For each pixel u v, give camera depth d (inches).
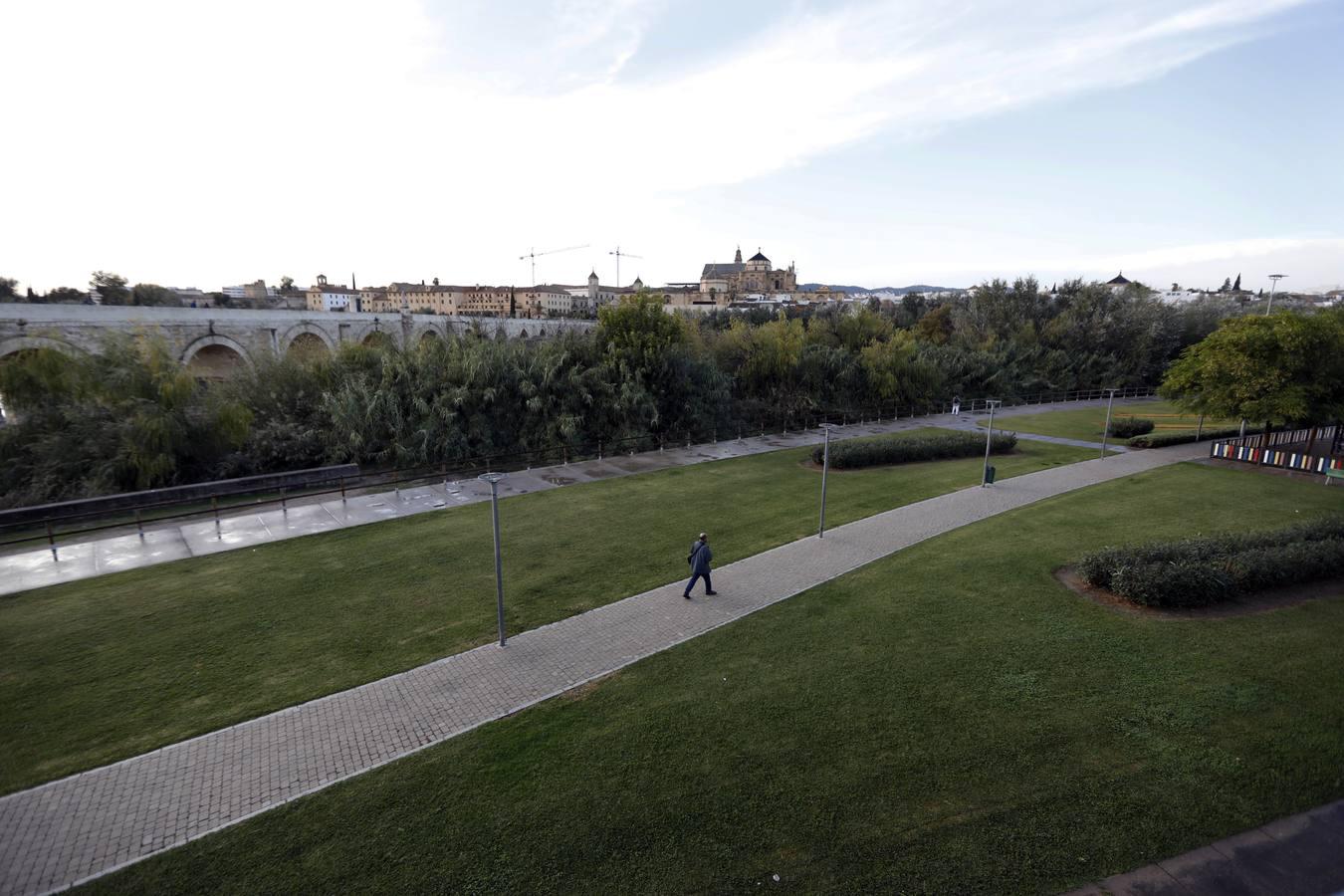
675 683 384.5
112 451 799.7
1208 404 1047.6
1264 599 491.5
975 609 482.0
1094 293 2337.6
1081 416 1652.3
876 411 1605.6
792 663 405.7
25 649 429.1
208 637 446.3
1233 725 337.4
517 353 1176.8
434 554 609.3
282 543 640.4
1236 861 253.6
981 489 865.5
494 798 290.2
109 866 256.2
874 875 246.8
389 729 343.3
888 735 331.9
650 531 682.2
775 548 628.7
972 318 2544.3
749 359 1501.0
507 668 404.2
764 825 271.7
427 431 989.8
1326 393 968.9
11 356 967.6
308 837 269.4
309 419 989.8
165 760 319.3
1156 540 642.2
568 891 241.6
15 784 301.1
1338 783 294.7
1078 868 250.1
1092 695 366.6
